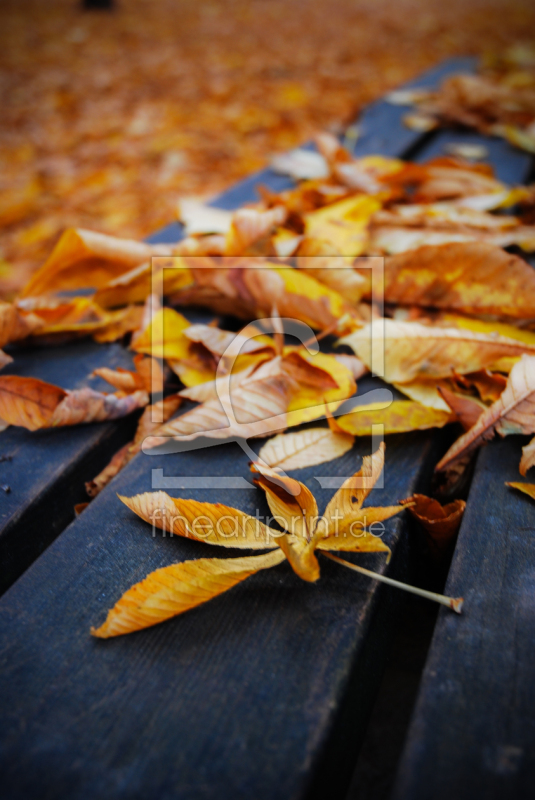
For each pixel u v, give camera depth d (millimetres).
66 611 344
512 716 302
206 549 372
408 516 392
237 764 292
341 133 1083
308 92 2777
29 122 2459
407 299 525
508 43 3766
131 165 2043
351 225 613
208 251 562
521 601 343
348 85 2902
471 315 518
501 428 411
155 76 3064
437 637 331
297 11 4832
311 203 726
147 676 318
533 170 1014
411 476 413
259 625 333
